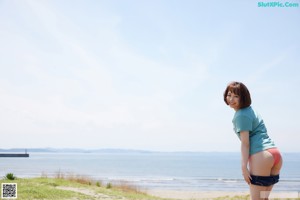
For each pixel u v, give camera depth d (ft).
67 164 450.30
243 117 10.19
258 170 9.95
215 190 132.16
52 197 43.27
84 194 49.19
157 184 161.48
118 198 49.80
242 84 10.64
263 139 10.21
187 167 412.36
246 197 64.85
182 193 107.96
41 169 290.35
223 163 588.09
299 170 355.77
